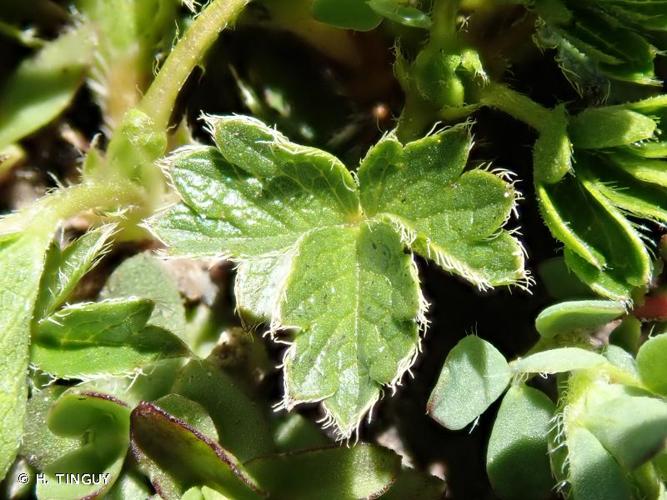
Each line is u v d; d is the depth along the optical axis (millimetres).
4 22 69
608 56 61
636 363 59
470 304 70
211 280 70
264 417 65
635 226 62
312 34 71
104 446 62
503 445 60
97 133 70
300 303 58
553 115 62
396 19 62
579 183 62
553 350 59
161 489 60
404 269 58
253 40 72
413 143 60
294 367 57
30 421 63
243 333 68
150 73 70
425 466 68
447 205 59
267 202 60
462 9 67
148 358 62
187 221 60
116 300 61
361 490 61
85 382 64
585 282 61
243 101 73
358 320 59
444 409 59
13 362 59
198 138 72
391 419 69
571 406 59
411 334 58
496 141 70
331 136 73
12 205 71
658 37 64
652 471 57
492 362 60
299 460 61
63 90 69
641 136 59
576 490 56
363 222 61
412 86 65
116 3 69
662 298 66
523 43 67
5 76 69
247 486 61
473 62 62
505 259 58
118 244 69
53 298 61
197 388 63
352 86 73
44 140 71
